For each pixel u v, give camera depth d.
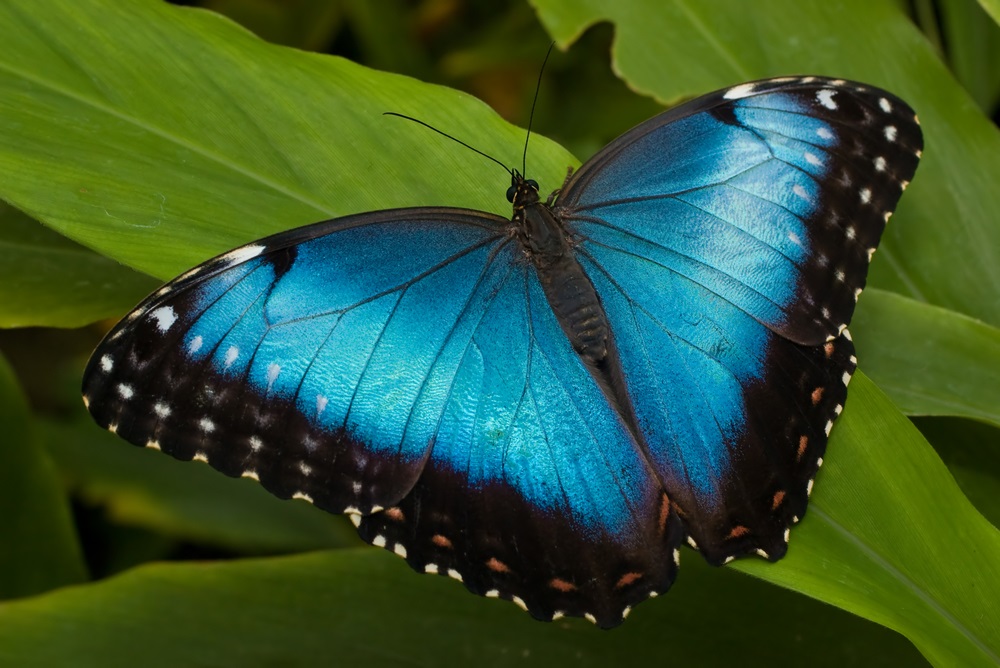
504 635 0.71
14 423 0.74
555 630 0.71
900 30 0.75
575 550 0.68
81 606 0.71
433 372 0.68
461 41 0.85
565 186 0.70
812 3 0.75
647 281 0.69
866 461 0.68
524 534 0.68
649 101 0.81
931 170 0.74
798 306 0.68
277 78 0.70
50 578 0.74
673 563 0.68
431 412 0.68
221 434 0.67
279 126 0.70
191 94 0.70
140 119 0.69
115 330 0.66
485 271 0.69
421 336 0.68
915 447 0.68
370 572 0.71
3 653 0.71
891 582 0.68
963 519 0.68
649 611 0.71
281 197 0.70
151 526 0.77
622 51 0.75
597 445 0.68
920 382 0.71
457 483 0.68
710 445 0.68
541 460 0.68
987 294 0.73
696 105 0.69
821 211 0.68
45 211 0.68
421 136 0.70
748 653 0.71
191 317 0.67
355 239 0.68
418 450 0.68
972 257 0.73
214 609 0.71
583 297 0.69
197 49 0.70
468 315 0.68
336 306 0.68
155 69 0.70
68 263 0.73
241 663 0.71
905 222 0.74
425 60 0.82
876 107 0.68
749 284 0.69
